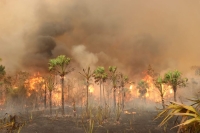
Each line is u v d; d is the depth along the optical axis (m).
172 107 5.22
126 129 37.19
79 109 70.00
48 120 44.75
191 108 4.79
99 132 34.88
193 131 4.92
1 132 26.59
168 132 32.62
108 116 50.47
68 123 42.38
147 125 40.22
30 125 38.56
